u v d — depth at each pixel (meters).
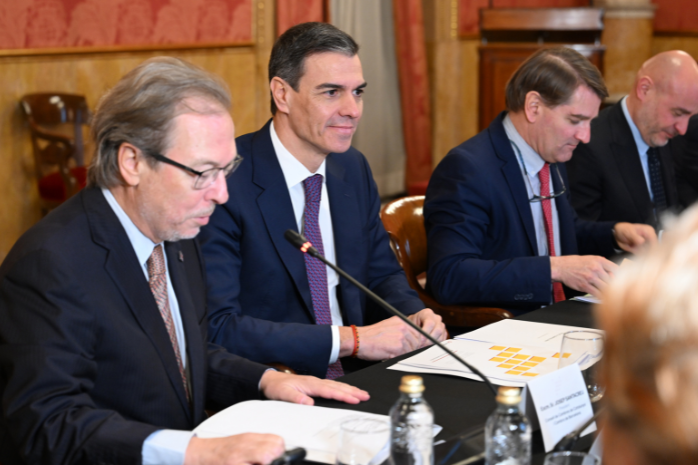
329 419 1.27
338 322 2.11
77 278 1.30
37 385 1.22
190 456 1.14
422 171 6.83
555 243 2.52
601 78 2.34
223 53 5.43
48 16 4.48
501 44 5.58
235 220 1.96
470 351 1.63
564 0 7.37
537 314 1.95
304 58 1.95
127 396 1.37
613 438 0.40
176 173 1.34
